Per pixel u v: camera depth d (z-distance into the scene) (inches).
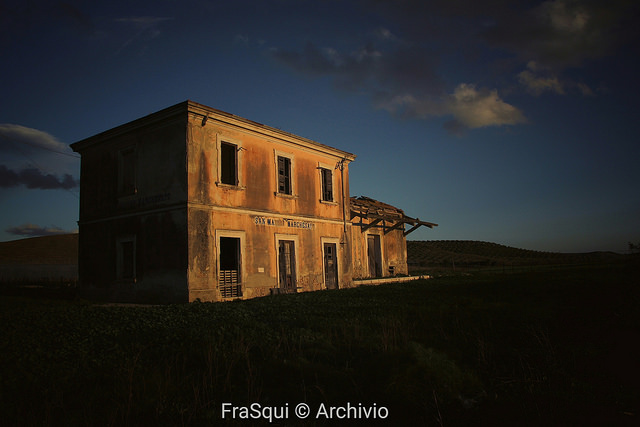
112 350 283.7
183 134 576.7
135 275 609.3
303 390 226.5
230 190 622.8
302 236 747.4
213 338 303.7
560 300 492.1
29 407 201.9
